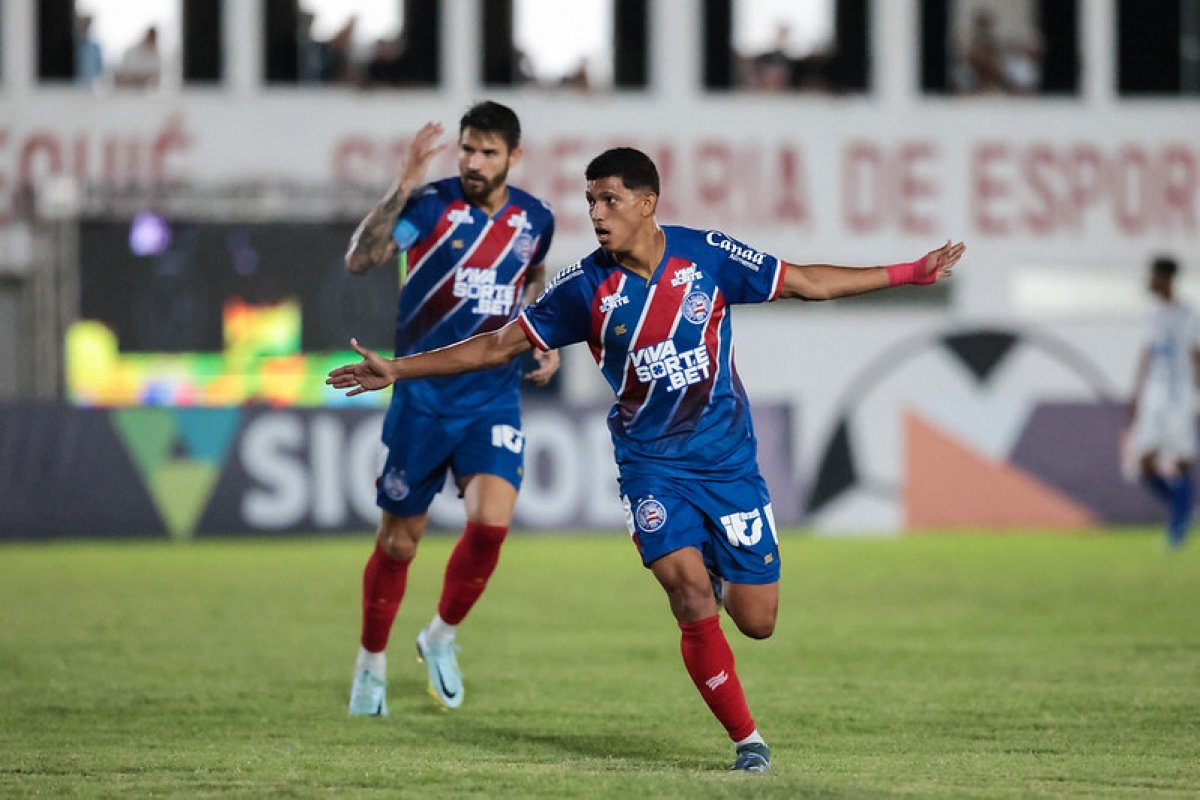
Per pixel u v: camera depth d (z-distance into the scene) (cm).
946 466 5922
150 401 5959
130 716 2341
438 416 2331
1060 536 5662
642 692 2558
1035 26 6856
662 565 1834
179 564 4709
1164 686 2591
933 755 2003
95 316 5953
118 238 5962
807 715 2323
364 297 5997
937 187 6800
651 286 1823
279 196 6222
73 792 1752
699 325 1833
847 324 6656
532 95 6631
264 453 5425
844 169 6762
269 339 5981
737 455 1866
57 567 4628
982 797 1697
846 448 6153
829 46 6781
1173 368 4978
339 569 4569
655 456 1856
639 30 6675
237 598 3894
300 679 2702
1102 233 6825
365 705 2347
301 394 5981
